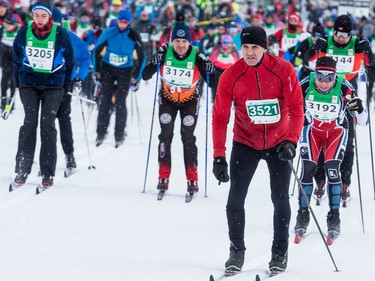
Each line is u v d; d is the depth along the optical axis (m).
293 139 11.39
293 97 11.48
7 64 28.20
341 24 18.25
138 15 44.66
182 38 16.64
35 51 16.86
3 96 28.58
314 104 14.52
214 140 11.80
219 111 11.79
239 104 11.68
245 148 11.90
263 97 11.52
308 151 14.57
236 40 31.05
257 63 11.34
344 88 14.55
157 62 16.94
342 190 17.23
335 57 18.59
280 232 11.89
